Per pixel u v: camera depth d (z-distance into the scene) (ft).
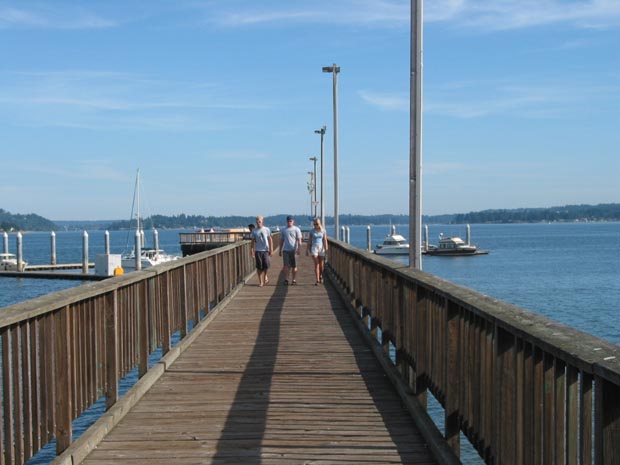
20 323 13.76
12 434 13.20
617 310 108.17
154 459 16.42
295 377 25.39
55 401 15.61
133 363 22.88
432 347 18.67
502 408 12.29
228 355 29.76
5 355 12.91
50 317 15.34
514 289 144.25
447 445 16.24
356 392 23.09
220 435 18.30
